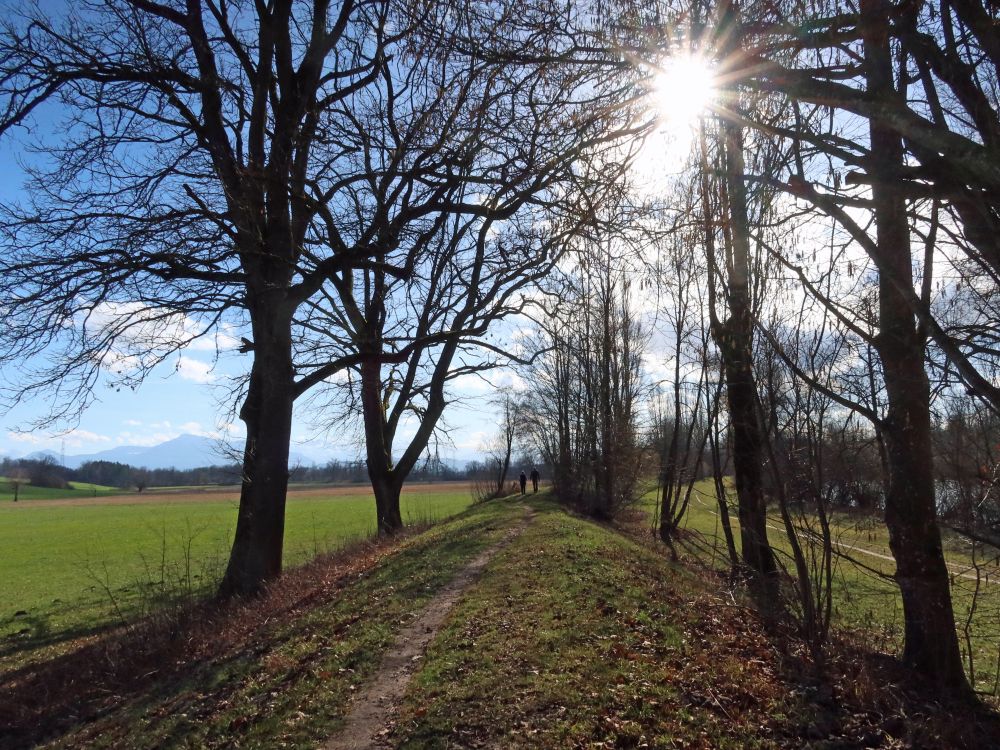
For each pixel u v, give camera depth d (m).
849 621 9.90
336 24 14.36
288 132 14.12
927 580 7.38
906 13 4.86
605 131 6.56
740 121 5.70
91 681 10.38
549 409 40.47
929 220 5.00
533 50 5.99
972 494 6.20
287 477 14.73
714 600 10.72
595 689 6.52
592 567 12.33
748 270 8.78
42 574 28.81
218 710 7.29
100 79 12.91
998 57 4.45
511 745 5.59
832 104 5.01
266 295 14.16
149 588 17.02
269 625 10.91
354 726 6.34
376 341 15.06
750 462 10.66
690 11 5.70
